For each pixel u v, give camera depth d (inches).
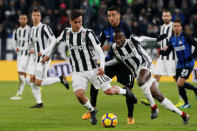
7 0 2576.3
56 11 2351.1
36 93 1278.3
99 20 2304.4
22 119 1071.0
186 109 1243.8
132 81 1034.7
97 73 892.6
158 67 1429.6
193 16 2346.2
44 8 2496.3
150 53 2101.4
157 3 2353.6
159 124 995.9
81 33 901.8
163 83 1892.2
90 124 995.3
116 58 976.3
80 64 915.4
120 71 1038.4
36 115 1136.2
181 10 2423.7
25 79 1519.4
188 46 1202.0
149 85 938.7
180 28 1190.3
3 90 1699.1
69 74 2034.9
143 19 2258.9
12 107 1280.8
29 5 2581.2
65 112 1189.1
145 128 928.9
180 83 1233.4
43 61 976.9
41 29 1280.8
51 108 1264.8
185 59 1220.5
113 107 1278.3
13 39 1494.8
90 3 2511.1
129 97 970.1
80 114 1156.5
